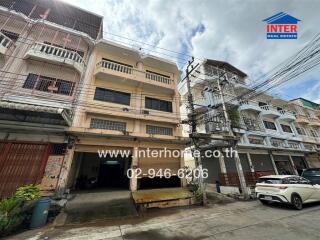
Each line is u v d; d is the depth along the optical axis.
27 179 7.78
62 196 8.10
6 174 7.55
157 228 5.59
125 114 11.70
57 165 8.66
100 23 14.44
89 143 9.91
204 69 18.70
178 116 14.14
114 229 5.55
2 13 10.53
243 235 4.73
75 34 12.01
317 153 22.02
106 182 14.82
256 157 17.44
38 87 9.78
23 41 10.49
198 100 17.00
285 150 18.41
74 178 11.63
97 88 12.02
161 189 10.77
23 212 5.78
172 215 7.08
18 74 9.04
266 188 8.20
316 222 5.64
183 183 12.13
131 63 14.20
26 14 11.96
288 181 8.01
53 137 9.01
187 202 8.98
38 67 10.23
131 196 9.22
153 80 13.54
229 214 7.02
